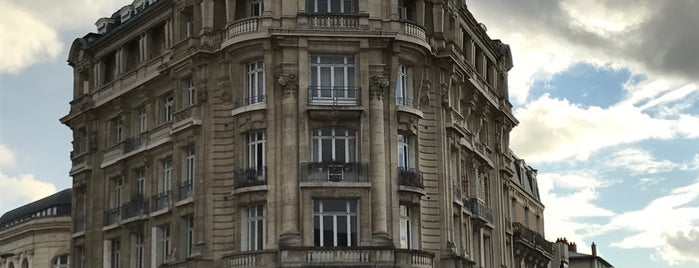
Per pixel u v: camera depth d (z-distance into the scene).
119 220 55.84
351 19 47.28
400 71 49.09
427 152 49.62
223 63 48.84
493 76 63.00
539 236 71.12
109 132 59.25
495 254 58.69
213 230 47.38
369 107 46.53
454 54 51.50
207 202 47.62
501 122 62.81
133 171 56.00
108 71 60.56
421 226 48.03
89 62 61.38
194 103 49.91
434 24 51.81
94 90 60.12
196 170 48.69
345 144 46.69
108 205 58.09
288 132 45.91
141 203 53.97
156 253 52.12
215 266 46.81
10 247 75.12
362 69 46.81
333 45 46.97
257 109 46.75
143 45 56.06
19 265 73.44
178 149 50.88
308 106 46.03
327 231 45.44
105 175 58.72
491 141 61.62
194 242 47.91
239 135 47.66
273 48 46.91
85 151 60.94
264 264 44.72
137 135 56.50
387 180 46.31
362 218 45.25
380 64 47.00
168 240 52.09
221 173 48.03
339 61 47.41
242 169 47.09
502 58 64.75
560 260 84.62
